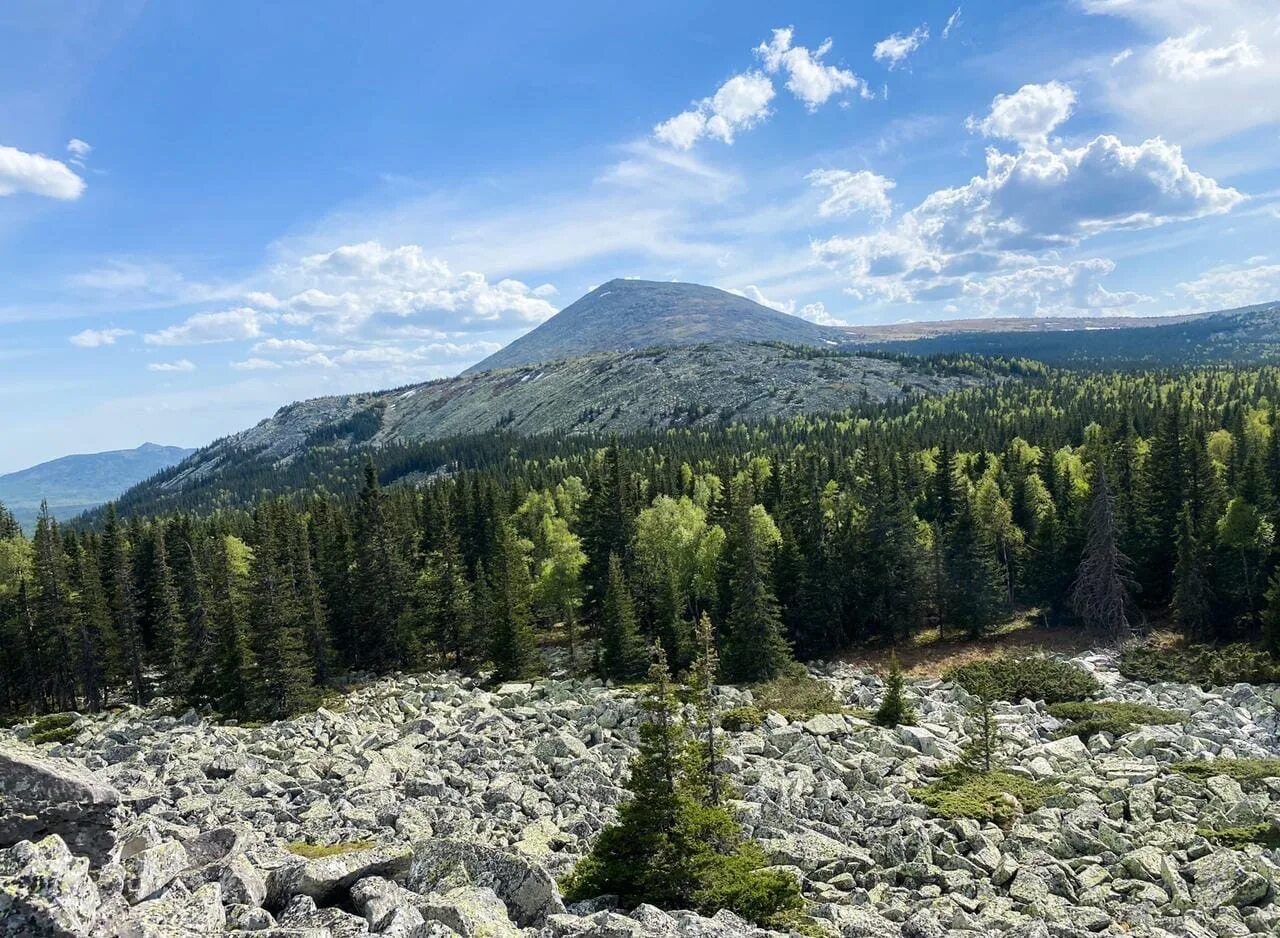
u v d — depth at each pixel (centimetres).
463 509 10262
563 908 1789
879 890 2308
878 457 10188
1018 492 9119
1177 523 6800
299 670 6122
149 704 7388
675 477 12538
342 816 2814
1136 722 4141
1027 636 6900
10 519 11962
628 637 6400
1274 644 5419
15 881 1004
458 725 4766
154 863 1463
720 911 1861
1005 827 2788
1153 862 2400
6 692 7619
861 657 7006
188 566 8681
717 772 3098
